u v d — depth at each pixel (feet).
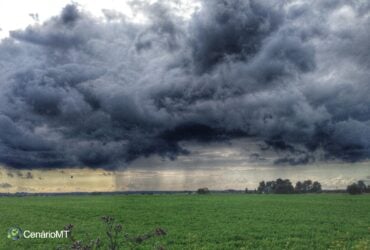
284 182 438.40
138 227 112.57
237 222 124.47
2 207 188.96
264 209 176.96
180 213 157.89
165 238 87.92
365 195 323.16
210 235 95.71
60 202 235.61
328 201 233.76
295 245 80.89
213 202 230.27
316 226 112.57
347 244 81.56
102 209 177.88
